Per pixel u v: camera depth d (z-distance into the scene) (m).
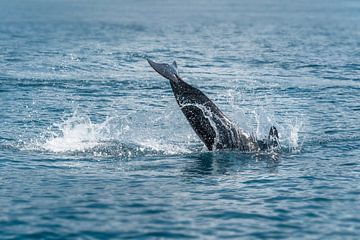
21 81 114.06
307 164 63.22
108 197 52.75
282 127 81.06
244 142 68.38
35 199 52.03
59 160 64.06
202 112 67.25
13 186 55.47
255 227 46.41
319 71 134.12
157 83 115.56
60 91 105.56
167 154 66.88
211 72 131.12
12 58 147.00
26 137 73.12
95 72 128.50
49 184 56.22
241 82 117.62
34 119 83.25
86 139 72.50
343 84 116.75
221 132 67.69
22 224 46.38
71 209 49.69
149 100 99.19
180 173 60.06
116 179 58.00
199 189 55.22
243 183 56.97
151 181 57.50
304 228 46.22
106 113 88.69
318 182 57.19
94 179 57.91
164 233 45.12
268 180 57.84
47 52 162.00
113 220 47.44
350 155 66.81
